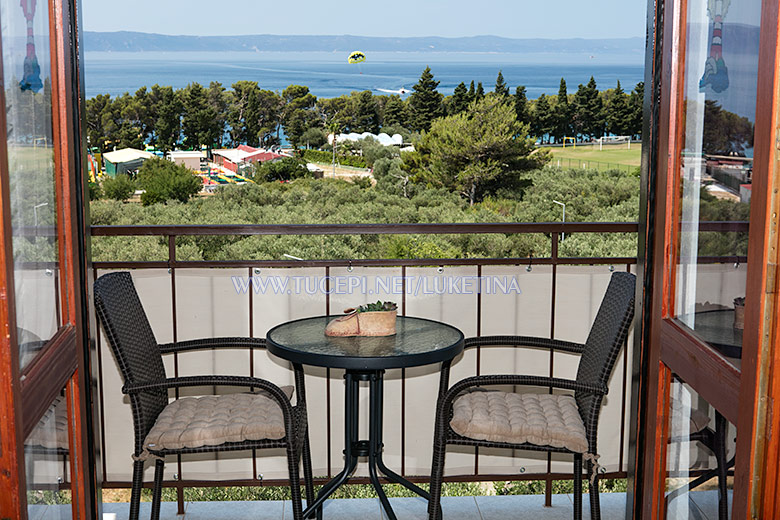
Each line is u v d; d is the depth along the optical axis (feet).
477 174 98.53
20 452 4.84
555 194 98.37
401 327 9.44
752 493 4.43
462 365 10.40
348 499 10.44
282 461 10.34
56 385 6.06
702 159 5.80
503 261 10.14
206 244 87.76
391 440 10.50
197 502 10.39
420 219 100.48
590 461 8.26
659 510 6.85
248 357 10.18
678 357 6.26
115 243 90.79
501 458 10.49
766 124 4.31
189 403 8.84
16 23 5.36
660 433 6.79
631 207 97.60
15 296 5.17
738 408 4.76
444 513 10.03
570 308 10.23
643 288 7.02
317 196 101.35
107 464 10.09
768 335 4.30
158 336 10.05
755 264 4.43
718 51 5.44
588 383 7.85
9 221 4.69
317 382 10.32
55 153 6.44
